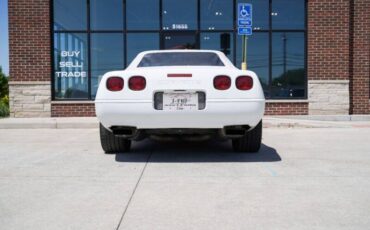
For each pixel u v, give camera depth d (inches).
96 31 467.2
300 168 198.5
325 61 463.8
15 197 151.0
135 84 199.3
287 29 471.5
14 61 453.1
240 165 205.8
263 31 471.2
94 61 468.4
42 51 454.3
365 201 145.1
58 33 464.8
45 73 455.8
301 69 472.4
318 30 462.3
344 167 200.8
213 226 121.3
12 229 119.6
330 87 464.1
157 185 167.0
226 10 472.4
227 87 199.8
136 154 239.0
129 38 470.0
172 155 235.1
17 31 451.8
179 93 199.9
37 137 322.7
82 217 129.3
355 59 470.0
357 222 124.4
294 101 465.1
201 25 472.1
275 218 128.0
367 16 468.1
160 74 199.5
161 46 471.2
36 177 181.5
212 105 198.8
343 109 464.8
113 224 123.3
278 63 473.4
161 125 203.0
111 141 230.5
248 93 200.2
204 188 162.1
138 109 198.8
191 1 471.2
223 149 256.2
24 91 455.5
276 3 471.8
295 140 295.3
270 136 318.7
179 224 123.1
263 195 152.4
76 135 335.6
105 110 200.4
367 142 283.4
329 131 351.3
